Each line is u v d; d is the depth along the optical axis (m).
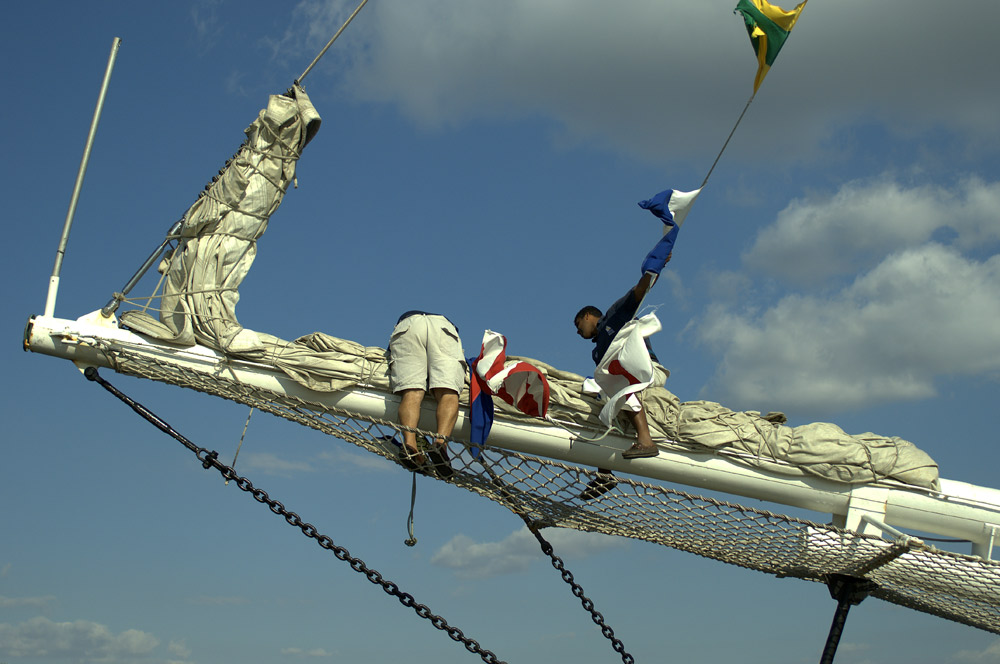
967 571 6.85
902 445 7.40
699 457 7.26
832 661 7.48
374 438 6.95
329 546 6.81
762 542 7.22
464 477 7.03
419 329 6.98
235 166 7.09
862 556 7.12
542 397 7.02
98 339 6.57
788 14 7.25
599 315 7.68
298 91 7.38
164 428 6.73
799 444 7.24
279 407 6.95
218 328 6.82
